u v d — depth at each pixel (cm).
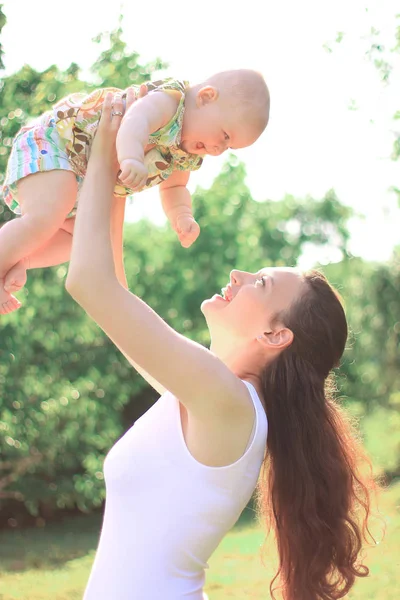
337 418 280
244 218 1753
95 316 227
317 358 268
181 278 1588
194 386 227
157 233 1620
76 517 1623
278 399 263
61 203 246
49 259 271
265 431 243
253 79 262
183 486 232
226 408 231
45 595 895
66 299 1208
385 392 1714
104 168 236
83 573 1028
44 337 1241
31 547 1298
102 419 1430
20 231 243
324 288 271
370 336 1617
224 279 1623
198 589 236
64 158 248
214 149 263
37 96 960
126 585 228
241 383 240
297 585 264
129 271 1505
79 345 1404
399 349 1606
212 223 1666
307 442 263
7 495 1429
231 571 906
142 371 292
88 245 226
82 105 248
